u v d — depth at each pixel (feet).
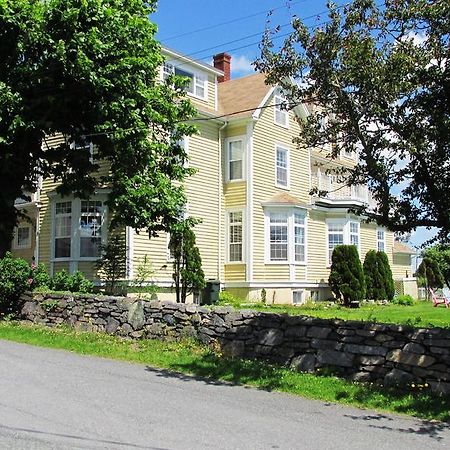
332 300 89.61
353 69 26.11
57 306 43.86
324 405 24.58
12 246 76.84
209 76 79.05
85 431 19.51
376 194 28.02
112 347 36.09
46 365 31.01
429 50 25.35
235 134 78.43
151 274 64.90
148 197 49.49
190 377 29.43
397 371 26.81
